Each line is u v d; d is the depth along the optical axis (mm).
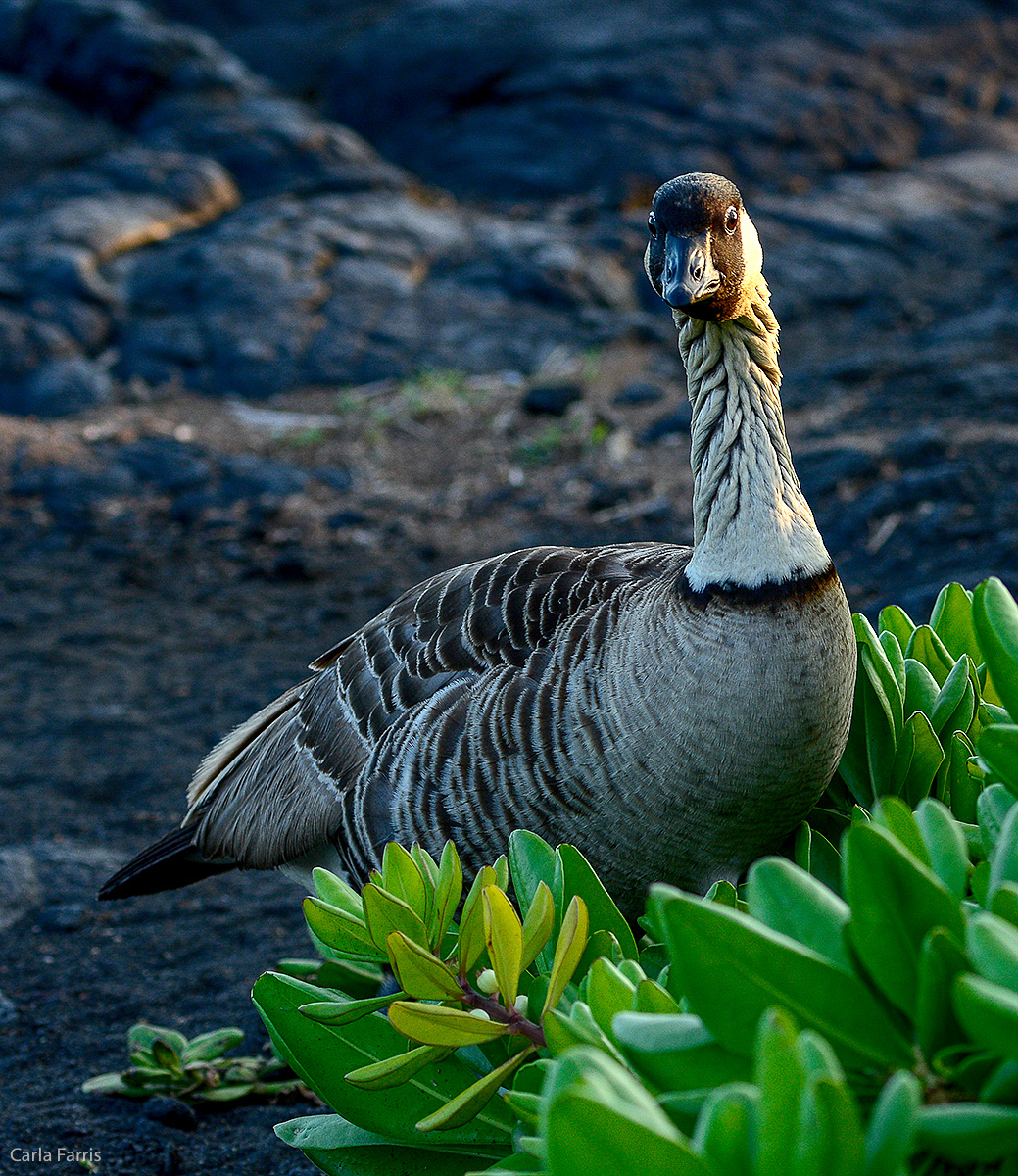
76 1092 7422
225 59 31188
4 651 14156
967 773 5449
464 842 6188
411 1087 4910
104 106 29500
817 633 5449
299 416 20531
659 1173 2992
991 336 20391
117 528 17312
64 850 10305
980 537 13000
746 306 5828
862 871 3373
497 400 20578
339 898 4840
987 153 31578
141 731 12281
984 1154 3088
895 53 33906
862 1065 3473
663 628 5605
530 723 5875
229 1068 7555
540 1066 4125
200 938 9234
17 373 21344
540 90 31047
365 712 6738
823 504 14789
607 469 17578
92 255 23625
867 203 27609
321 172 27719
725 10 34125
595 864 5945
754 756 5461
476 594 6535
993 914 3516
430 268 24594
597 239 25375
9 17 30859
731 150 29688
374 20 36156
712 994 3371
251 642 14070
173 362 22016
